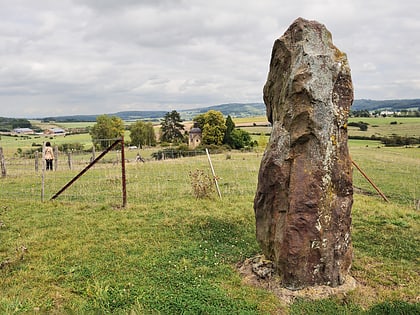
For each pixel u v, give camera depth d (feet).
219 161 98.22
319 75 22.53
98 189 55.42
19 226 35.63
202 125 233.35
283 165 23.35
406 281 24.27
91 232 33.65
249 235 32.99
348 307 20.75
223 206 42.98
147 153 148.66
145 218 38.04
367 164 95.66
